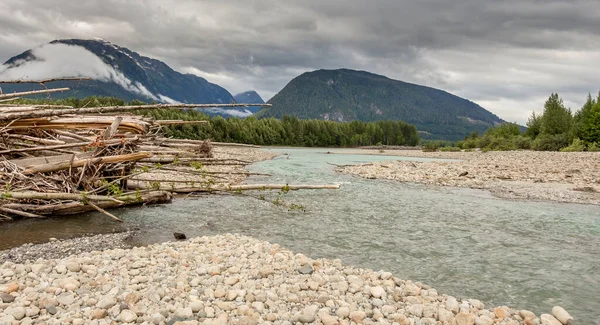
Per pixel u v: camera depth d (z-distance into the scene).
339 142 134.38
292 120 122.88
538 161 42.97
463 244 10.82
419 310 6.20
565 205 17.78
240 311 5.86
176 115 73.31
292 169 32.53
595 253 10.20
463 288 7.76
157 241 10.19
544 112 81.62
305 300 6.44
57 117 12.27
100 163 12.22
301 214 14.24
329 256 9.50
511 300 7.25
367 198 18.34
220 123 87.06
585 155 48.81
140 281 6.88
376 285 7.30
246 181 22.89
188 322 5.40
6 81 12.06
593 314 6.70
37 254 8.63
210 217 13.29
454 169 33.56
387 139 153.38
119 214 13.17
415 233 11.91
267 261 8.28
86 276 7.02
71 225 11.44
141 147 16.52
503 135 100.00
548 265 9.20
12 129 12.10
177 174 20.06
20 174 11.28
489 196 20.12
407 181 26.02
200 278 7.19
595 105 68.44
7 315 5.29
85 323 5.25
